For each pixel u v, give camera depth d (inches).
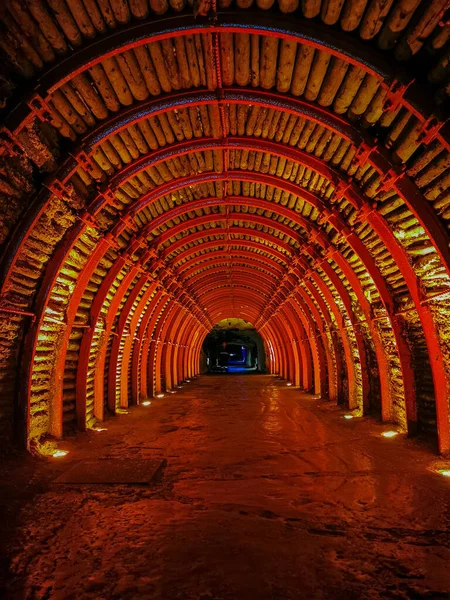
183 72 198.7
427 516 157.6
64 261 251.6
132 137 243.0
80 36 167.3
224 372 1286.9
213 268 645.3
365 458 241.1
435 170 184.7
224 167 296.5
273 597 106.8
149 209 343.3
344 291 369.1
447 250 198.8
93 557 128.0
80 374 320.2
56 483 199.2
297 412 423.5
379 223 245.0
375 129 206.7
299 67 188.4
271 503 173.3
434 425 264.1
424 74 164.9
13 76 170.7
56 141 208.5
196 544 136.0
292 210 356.8
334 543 136.3
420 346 272.1
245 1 161.2
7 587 112.3
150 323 533.3
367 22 152.6
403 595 107.7
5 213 199.8
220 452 262.7
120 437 307.6
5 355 229.1
